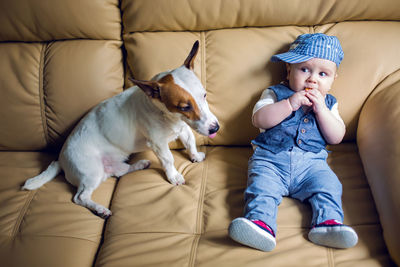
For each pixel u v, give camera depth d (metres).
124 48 1.46
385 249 0.92
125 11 1.35
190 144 1.33
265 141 1.20
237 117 1.34
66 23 1.35
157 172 1.33
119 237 1.06
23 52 1.43
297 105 1.14
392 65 1.22
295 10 1.25
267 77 1.30
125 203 1.18
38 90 1.42
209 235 1.02
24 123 1.44
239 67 1.32
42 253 1.03
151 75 1.34
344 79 1.25
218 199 1.14
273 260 0.92
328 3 1.23
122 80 1.45
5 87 1.42
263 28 1.34
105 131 1.28
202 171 1.29
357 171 1.18
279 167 1.16
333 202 1.01
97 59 1.39
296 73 1.18
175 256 0.96
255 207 1.02
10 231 1.12
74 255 1.02
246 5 1.26
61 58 1.40
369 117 1.17
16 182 1.32
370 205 1.05
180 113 1.08
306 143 1.17
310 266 0.90
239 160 1.33
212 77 1.33
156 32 1.38
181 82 1.04
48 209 1.19
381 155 1.03
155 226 1.08
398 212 0.88
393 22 1.26
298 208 1.08
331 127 1.14
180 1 1.28
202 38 1.35
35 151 1.52
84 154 1.26
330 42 1.14
